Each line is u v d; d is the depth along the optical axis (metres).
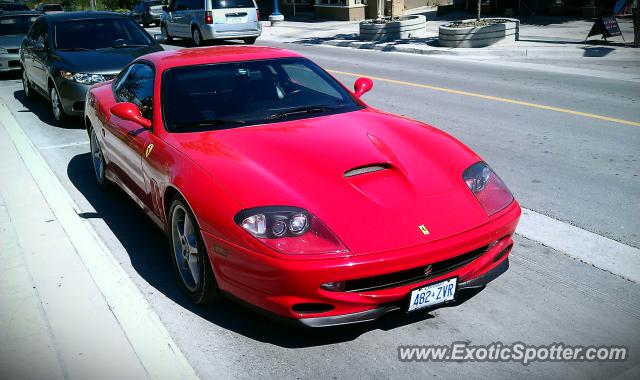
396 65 14.41
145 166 4.36
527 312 3.67
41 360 3.34
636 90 10.39
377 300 3.19
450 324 3.57
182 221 3.92
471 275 3.46
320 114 4.39
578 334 3.43
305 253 3.08
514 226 3.63
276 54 4.98
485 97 10.23
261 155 3.69
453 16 23.97
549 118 8.58
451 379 3.08
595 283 4.00
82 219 5.39
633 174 6.12
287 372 3.17
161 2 31.02
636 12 14.30
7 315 3.81
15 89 13.07
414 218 3.31
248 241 3.17
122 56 9.20
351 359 3.26
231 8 20.19
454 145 4.03
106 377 3.17
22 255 4.67
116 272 4.33
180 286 4.02
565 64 13.54
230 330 3.58
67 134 8.74
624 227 4.86
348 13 26.22
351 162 3.58
